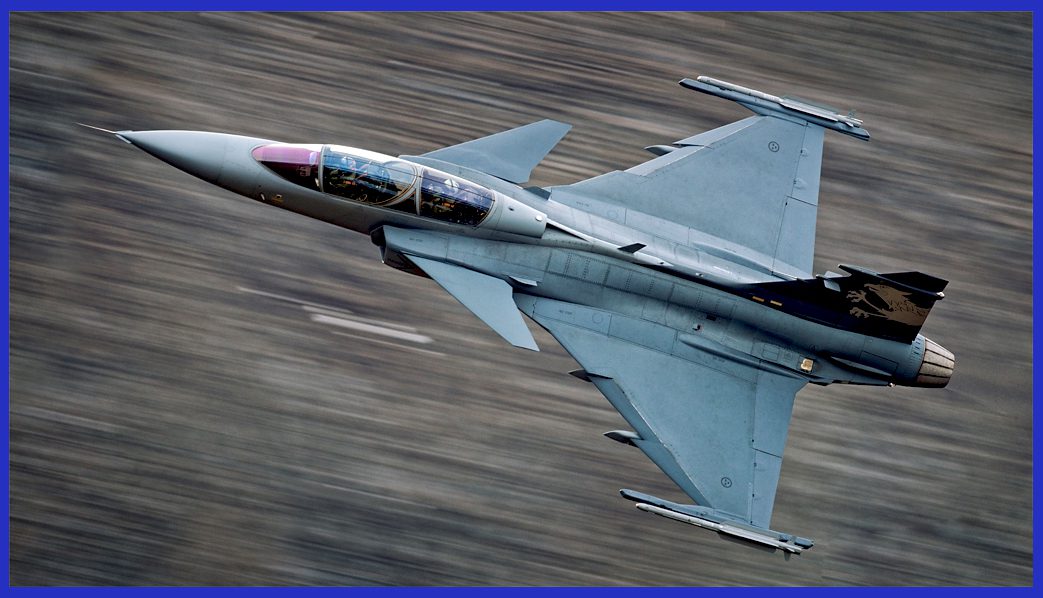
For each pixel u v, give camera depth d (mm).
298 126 74125
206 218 69688
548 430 64438
